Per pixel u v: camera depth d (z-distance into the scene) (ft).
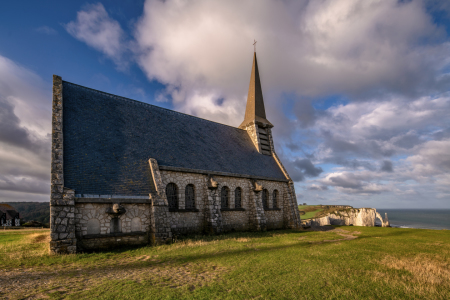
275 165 113.50
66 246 44.21
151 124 80.89
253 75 134.62
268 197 99.04
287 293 25.40
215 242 56.80
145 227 55.57
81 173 52.65
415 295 25.52
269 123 125.18
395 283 28.66
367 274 32.14
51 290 25.89
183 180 71.36
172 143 79.36
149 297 23.79
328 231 94.02
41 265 36.27
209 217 72.38
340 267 35.50
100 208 50.90
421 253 47.21
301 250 48.32
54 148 50.93
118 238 51.65
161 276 31.01
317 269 34.14
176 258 40.81
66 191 47.06
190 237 65.41
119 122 72.33
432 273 33.14
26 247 49.57
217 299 23.76
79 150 56.65
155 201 56.54
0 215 210.59
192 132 92.17
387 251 49.11
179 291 25.50
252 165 99.19
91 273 32.37
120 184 56.18
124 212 51.29
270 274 31.68
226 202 82.94
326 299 24.21
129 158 63.93
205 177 76.54
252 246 52.54
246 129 124.16
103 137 64.18
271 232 84.89
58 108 56.59
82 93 71.41
